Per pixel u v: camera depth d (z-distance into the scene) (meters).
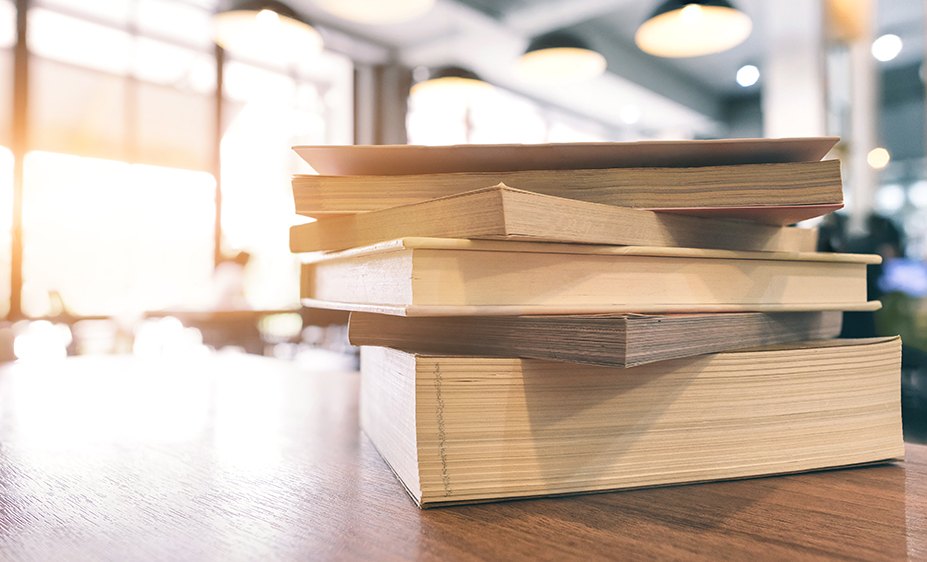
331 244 0.36
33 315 4.55
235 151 5.74
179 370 0.93
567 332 0.27
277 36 3.07
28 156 4.57
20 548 0.24
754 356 0.33
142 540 0.25
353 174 0.36
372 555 0.23
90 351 4.48
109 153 5.24
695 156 0.32
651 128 8.14
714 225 0.35
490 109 6.95
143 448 0.41
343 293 0.38
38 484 0.33
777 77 4.39
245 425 0.49
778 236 0.38
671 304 0.33
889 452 0.36
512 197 0.26
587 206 0.29
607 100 6.92
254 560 0.23
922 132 6.86
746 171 0.31
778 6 4.36
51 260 4.79
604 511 0.28
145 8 5.04
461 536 0.25
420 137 6.21
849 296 0.40
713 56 6.43
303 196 0.34
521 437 0.29
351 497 0.30
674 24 3.00
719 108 7.89
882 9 5.28
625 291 0.32
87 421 0.51
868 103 4.56
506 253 0.29
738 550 0.23
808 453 0.34
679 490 0.31
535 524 0.26
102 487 0.32
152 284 5.38
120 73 5.28
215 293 5.22
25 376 0.85
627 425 0.31
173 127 5.53
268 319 5.11
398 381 0.32
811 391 0.34
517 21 5.08
